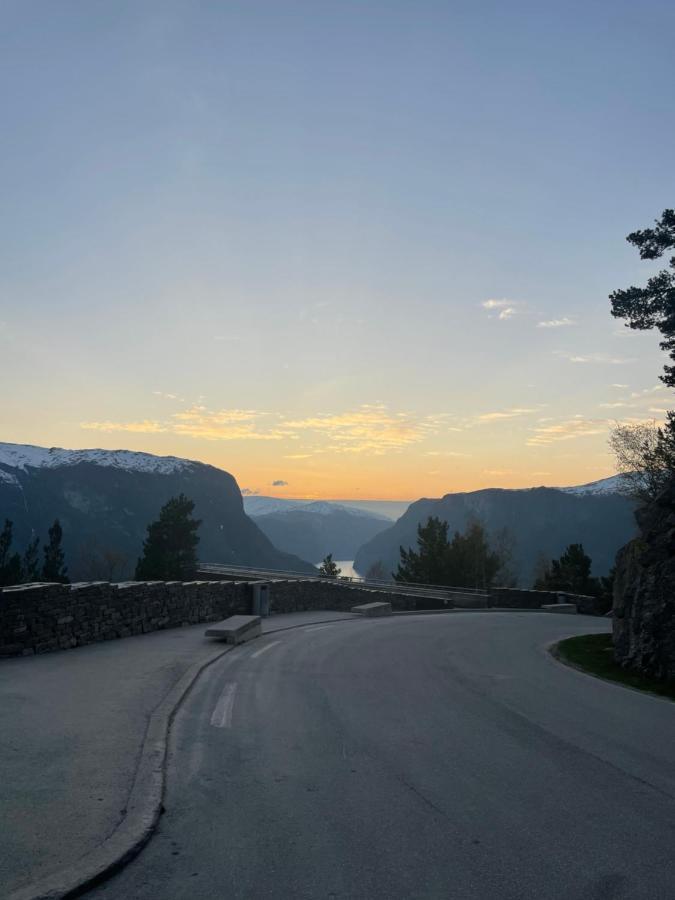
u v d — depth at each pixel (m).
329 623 22.72
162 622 16.70
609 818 5.05
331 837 4.52
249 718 7.88
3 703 7.65
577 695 10.58
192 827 4.61
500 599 42.88
